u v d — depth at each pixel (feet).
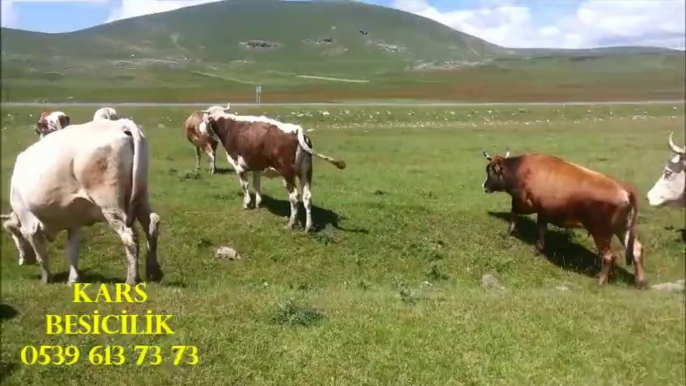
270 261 50.47
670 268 55.62
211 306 34.58
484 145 110.42
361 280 48.70
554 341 33.27
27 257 41.91
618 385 28.99
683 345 33.94
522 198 56.65
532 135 125.49
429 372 28.68
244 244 52.49
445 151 103.40
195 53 637.71
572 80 436.76
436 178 80.84
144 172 38.22
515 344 32.37
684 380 30.01
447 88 354.95
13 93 186.80
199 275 46.80
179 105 169.17
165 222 54.80
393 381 27.73
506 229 60.23
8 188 58.85
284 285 46.21
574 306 39.58
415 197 68.69
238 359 28.63
